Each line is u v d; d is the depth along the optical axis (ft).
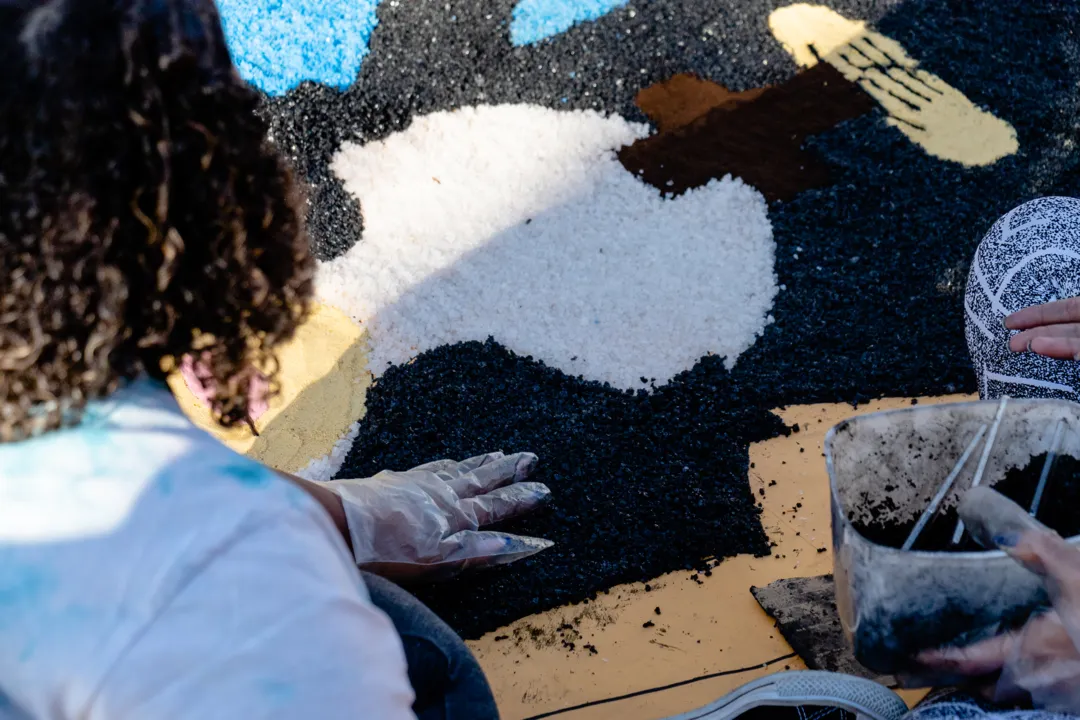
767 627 4.57
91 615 1.89
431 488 4.53
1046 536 2.77
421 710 3.26
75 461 2.02
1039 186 6.21
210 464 2.09
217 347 2.26
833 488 3.05
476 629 4.58
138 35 1.86
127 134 1.87
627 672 4.42
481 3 6.85
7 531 1.96
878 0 7.13
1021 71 6.77
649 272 5.86
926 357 5.55
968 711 3.04
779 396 5.41
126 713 1.87
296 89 6.43
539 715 4.28
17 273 1.85
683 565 4.81
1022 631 3.02
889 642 3.11
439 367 5.52
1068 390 4.30
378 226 6.02
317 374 5.49
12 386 1.96
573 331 5.65
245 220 2.16
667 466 5.14
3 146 1.81
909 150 6.35
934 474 3.44
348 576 2.16
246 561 1.97
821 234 6.03
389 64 6.57
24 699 1.93
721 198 6.14
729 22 6.92
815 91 6.63
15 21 1.82
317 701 1.95
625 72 6.66
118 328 1.94
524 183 6.18
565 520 4.95
